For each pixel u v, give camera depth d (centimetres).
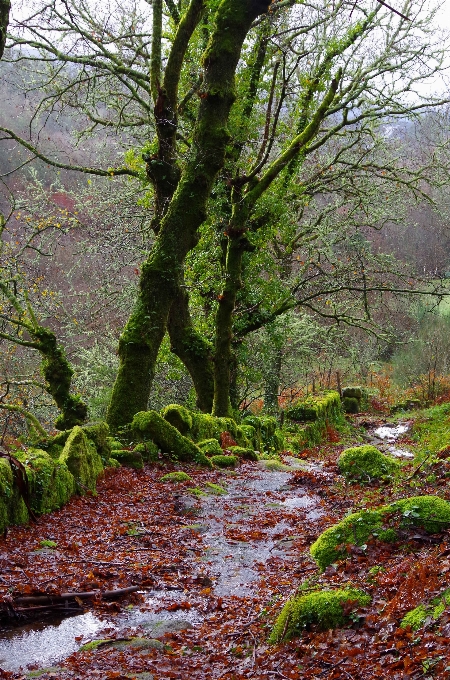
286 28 1772
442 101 1880
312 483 1184
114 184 2142
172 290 1505
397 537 609
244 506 1019
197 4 1480
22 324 1374
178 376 2112
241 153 1944
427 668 370
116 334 2220
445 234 3509
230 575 708
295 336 2291
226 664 489
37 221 1727
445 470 916
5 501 772
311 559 723
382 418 2620
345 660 429
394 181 2056
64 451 1004
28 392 1777
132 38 1833
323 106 1570
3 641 532
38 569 670
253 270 1895
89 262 2219
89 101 1794
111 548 775
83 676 463
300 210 2280
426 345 3116
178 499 1034
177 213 1506
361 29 1650
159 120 1547
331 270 2170
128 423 1428
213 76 1496
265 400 2250
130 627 568
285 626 507
